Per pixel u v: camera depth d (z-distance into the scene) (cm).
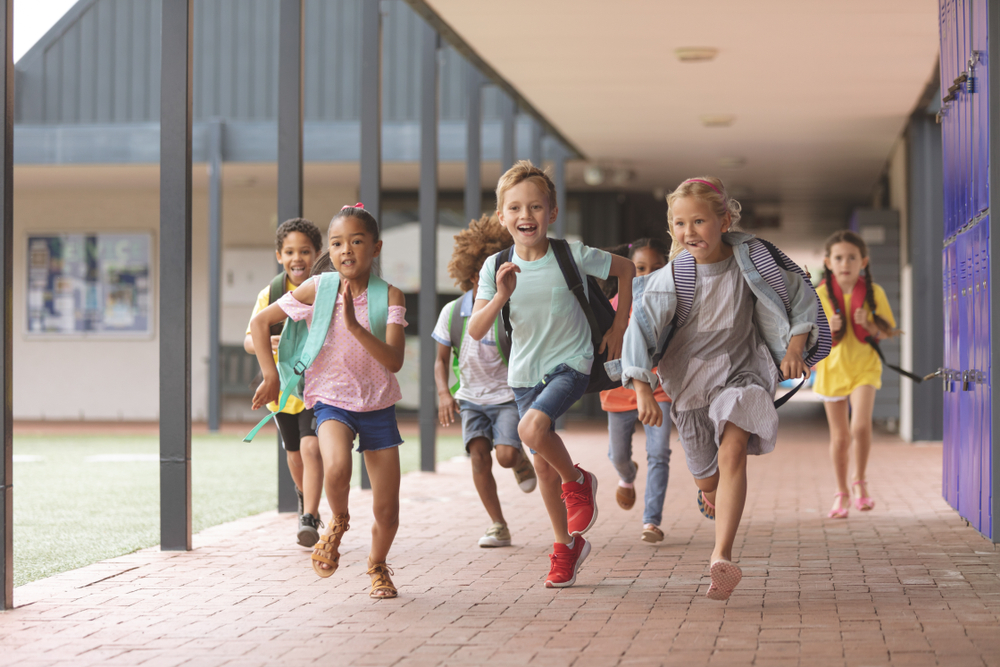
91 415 2086
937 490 883
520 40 1033
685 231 450
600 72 1152
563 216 1652
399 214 2003
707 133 1478
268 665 372
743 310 462
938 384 1380
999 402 591
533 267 477
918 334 1377
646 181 1912
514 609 454
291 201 785
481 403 612
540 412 468
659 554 588
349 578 533
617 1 912
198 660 380
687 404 473
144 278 2081
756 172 1819
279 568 563
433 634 412
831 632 403
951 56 696
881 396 1538
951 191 705
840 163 1722
